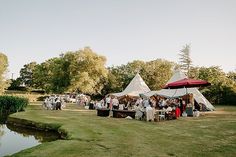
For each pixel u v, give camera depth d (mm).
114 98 26594
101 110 23094
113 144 10719
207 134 13188
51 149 9883
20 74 117250
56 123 17406
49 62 92000
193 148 10117
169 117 20328
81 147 10180
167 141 11398
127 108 24906
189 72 75875
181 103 24062
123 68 84938
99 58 68000
